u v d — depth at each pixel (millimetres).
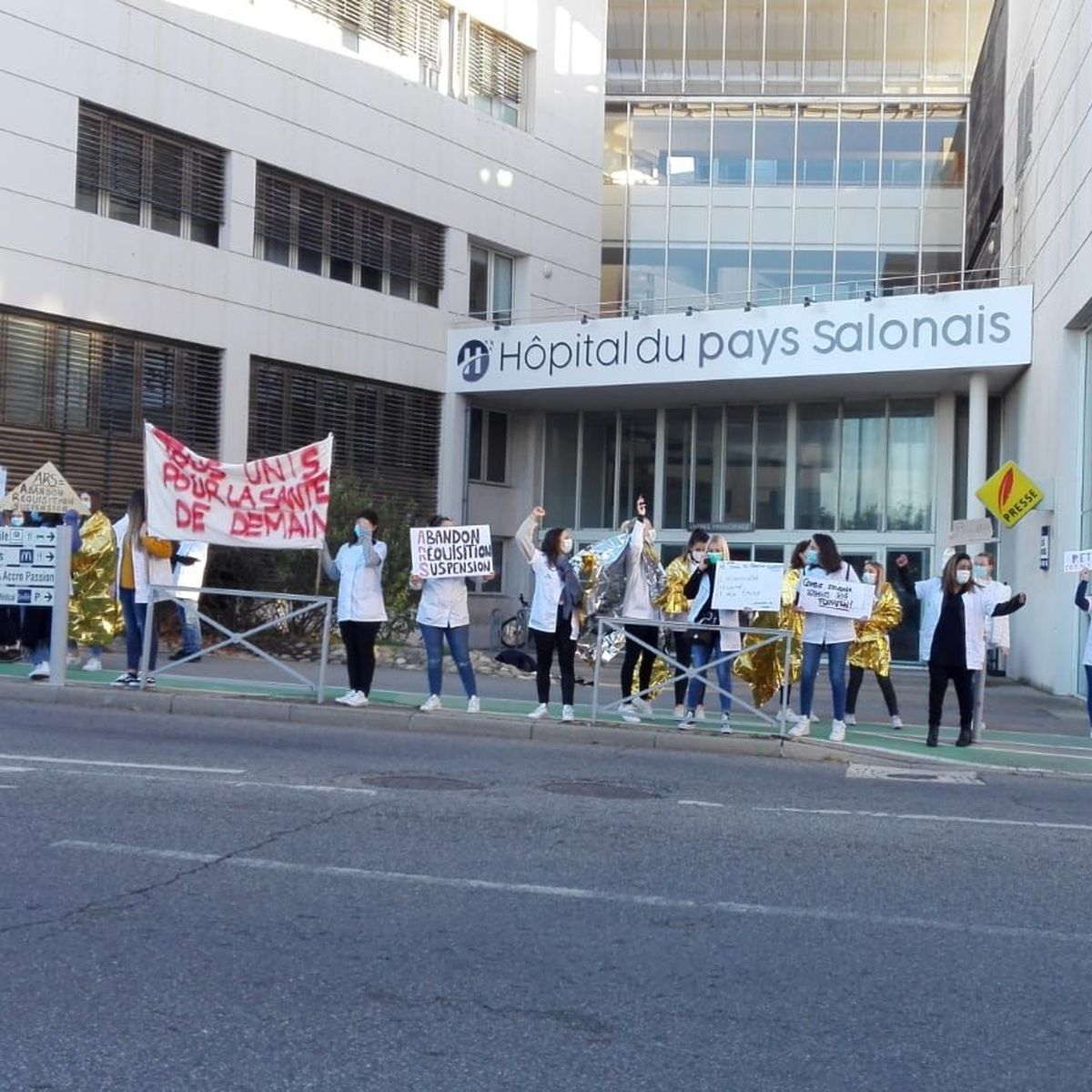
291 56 27672
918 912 7266
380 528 23781
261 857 7922
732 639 14469
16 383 23344
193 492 14547
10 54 22922
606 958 6348
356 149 29000
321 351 28547
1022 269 27641
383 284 30047
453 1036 5312
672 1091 4840
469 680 14562
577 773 11547
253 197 27109
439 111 30781
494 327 30859
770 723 14203
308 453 14625
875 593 16125
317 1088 4773
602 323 29766
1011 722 18375
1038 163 25875
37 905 6848
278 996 5707
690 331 28906
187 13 25672
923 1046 5348
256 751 11945
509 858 8148
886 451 31188
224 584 22234
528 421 34156
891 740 14695
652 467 33469
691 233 35281
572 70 34125
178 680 15945
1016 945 6711
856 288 34375
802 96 35250
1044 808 10703
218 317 26500
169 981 5844
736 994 5914
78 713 13938
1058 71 23953
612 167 35656
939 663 14328
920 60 35219
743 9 35656
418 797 9930
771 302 30312
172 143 25750
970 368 26703
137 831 8445
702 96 35438
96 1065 4926
